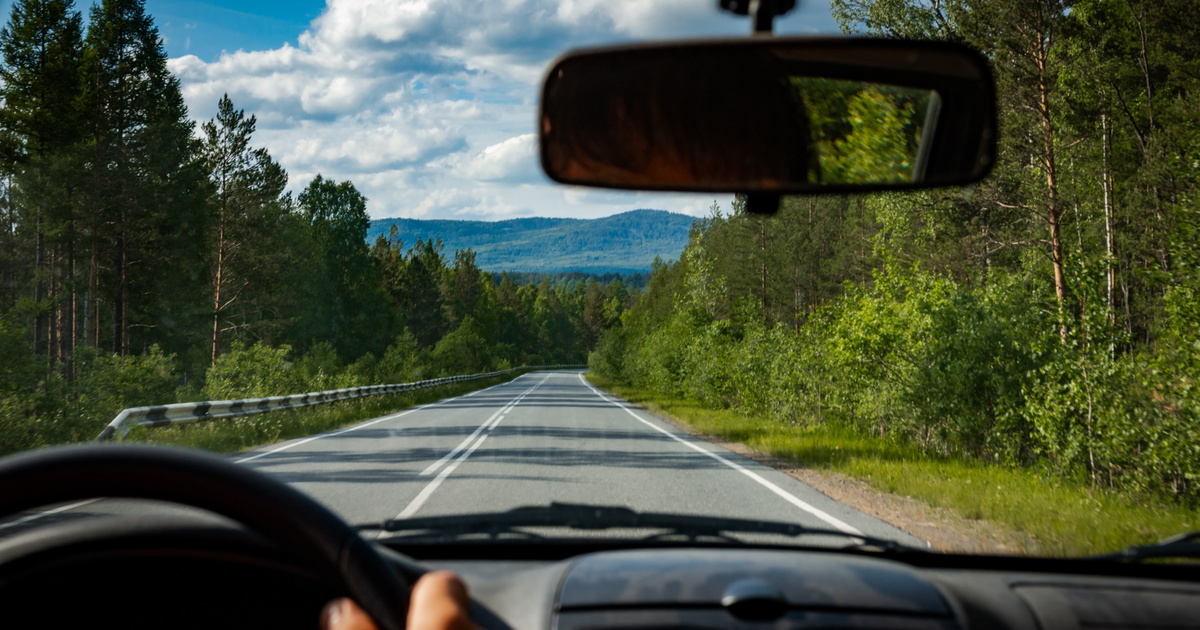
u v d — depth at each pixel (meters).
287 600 1.78
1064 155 24.88
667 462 11.73
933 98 1.84
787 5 1.71
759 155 1.80
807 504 8.14
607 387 54.53
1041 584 2.38
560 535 3.73
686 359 32.78
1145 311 26.62
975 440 14.45
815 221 55.88
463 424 19.70
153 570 1.74
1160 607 2.21
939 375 14.32
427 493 8.66
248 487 1.37
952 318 14.41
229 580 1.76
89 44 45.56
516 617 2.08
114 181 44.97
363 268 73.81
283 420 17.92
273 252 58.03
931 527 6.93
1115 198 27.69
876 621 1.98
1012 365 13.49
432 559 3.29
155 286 52.62
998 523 7.25
